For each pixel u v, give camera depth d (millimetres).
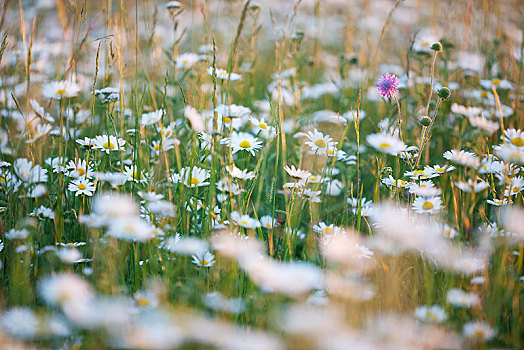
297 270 1744
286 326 1646
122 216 1812
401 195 2023
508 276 1860
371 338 1686
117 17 2223
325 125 2312
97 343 1715
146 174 1976
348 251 1809
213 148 1964
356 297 1756
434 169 2018
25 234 1868
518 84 2262
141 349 1650
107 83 2111
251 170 2137
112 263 1805
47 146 2141
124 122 2141
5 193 1979
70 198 1993
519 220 1842
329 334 1646
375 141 1911
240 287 1819
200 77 2217
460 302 1793
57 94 1912
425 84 2332
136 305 1766
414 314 1772
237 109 1980
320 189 2053
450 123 2285
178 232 1975
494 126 2059
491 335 1747
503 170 1951
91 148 1979
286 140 2227
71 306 1698
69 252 1842
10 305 1792
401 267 1878
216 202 2074
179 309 1727
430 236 1831
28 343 1704
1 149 2062
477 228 1995
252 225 1918
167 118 2158
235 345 1652
